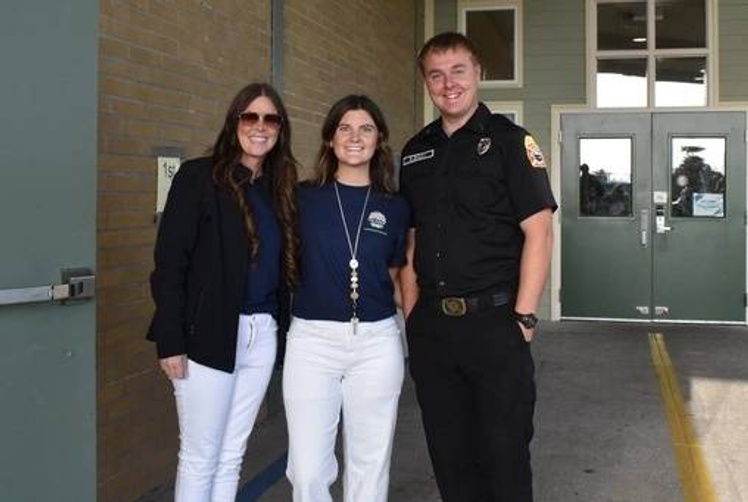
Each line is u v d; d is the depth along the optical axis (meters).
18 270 2.25
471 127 2.80
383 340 2.73
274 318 2.73
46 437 2.37
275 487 3.86
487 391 2.78
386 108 7.50
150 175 3.70
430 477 4.01
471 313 2.77
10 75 2.20
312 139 5.66
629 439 4.54
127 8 3.50
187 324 2.51
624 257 8.47
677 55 8.38
